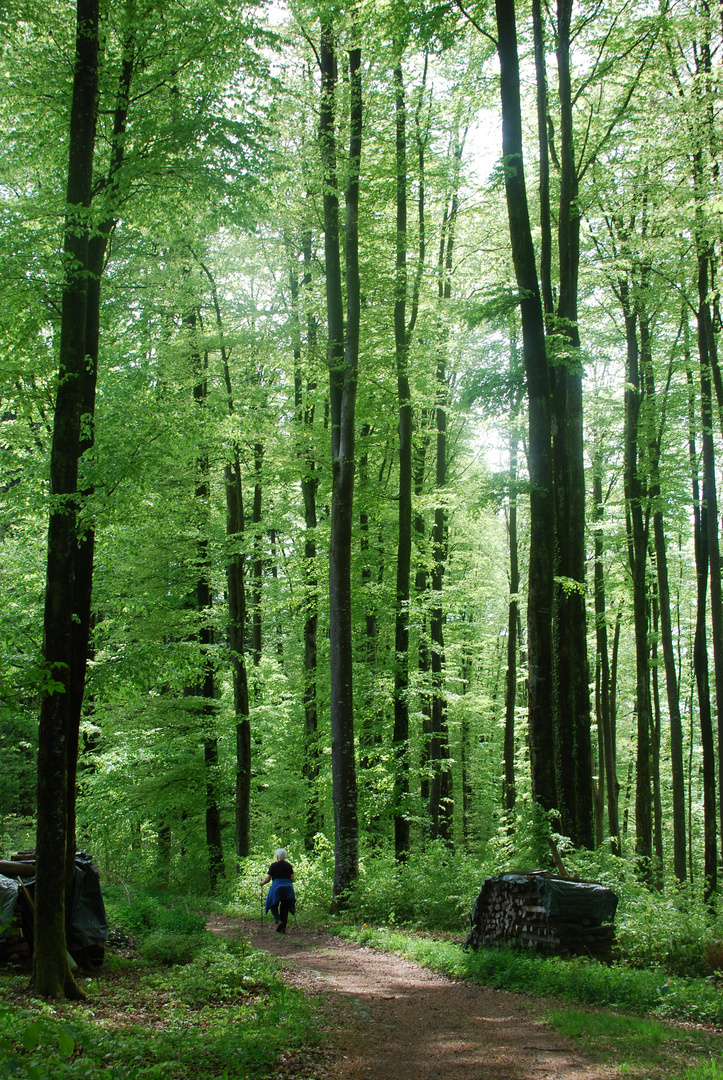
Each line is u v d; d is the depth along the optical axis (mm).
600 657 25016
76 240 8781
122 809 19922
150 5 9891
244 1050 5598
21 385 10219
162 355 16516
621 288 18641
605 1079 5414
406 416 17188
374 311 17547
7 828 26578
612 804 23938
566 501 14438
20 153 10875
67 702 8039
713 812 18391
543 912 9445
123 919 12039
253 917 15109
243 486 23781
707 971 9172
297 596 19531
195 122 9977
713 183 15039
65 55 10109
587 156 16734
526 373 13086
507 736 22297
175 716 19438
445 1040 6473
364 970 9672
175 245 13922
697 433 19484
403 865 14367
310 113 16391
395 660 17391
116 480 9336
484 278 18828
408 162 16281
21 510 11039
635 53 16016
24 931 8828
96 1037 5676
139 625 18391
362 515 20109
